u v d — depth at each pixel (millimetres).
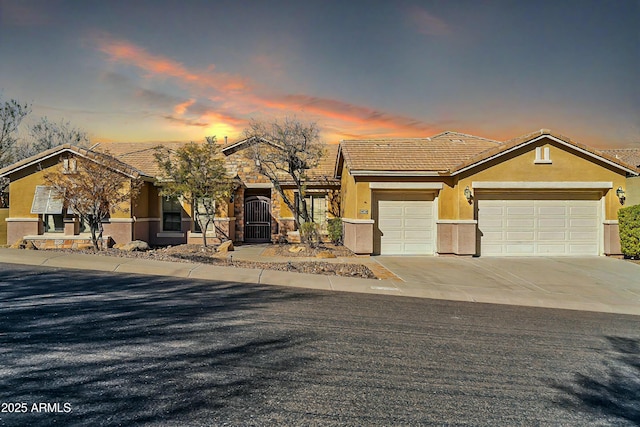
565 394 4523
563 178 15711
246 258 14734
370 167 15789
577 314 8453
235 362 4969
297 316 7117
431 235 16375
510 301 9469
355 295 9156
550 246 16000
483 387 4609
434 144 18984
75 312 6727
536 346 6121
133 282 9188
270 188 21141
